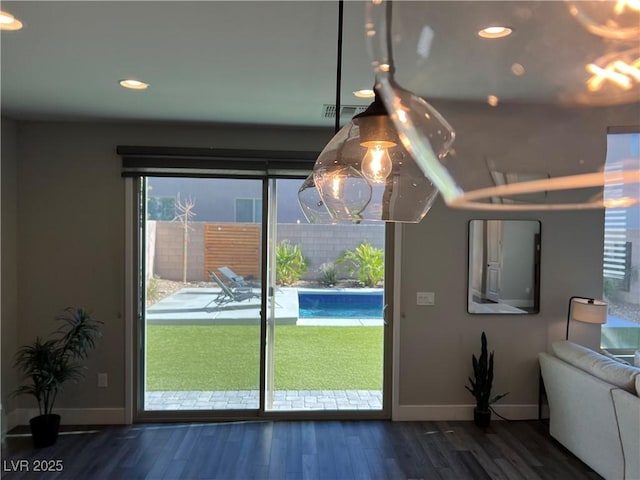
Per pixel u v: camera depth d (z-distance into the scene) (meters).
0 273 3.31
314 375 3.80
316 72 2.34
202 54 2.11
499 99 0.87
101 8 1.67
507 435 3.43
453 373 3.73
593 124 0.90
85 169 3.53
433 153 0.81
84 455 3.09
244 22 1.78
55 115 3.28
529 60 1.00
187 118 3.33
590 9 1.00
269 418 3.72
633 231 3.78
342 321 3.81
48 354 3.17
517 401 3.74
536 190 0.86
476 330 3.73
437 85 0.87
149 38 1.93
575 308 3.50
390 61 0.84
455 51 0.93
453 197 0.80
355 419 3.74
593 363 2.88
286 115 3.21
